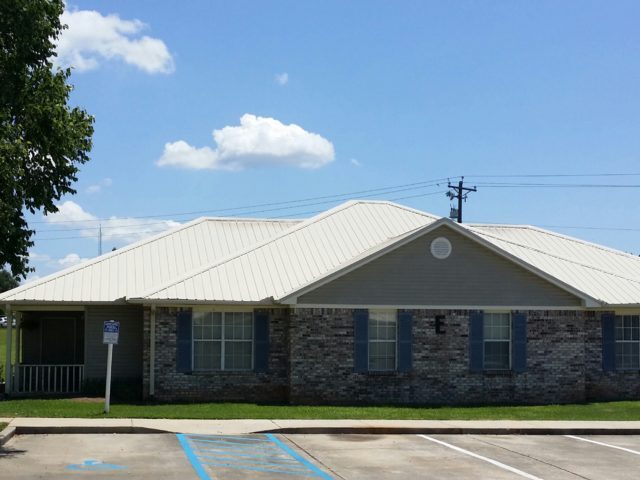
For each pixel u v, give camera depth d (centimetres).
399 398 2561
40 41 1677
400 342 2572
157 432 1869
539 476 1467
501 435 1994
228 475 1395
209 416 2114
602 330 2805
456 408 2448
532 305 2666
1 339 5619
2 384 2880
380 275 2572
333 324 2531
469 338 2614
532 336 2661
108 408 2112
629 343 2842
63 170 1728
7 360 2609
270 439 1822
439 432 1989
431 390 2581
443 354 2595
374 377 2545
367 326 2550
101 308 2709
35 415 2045
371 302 2558
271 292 2561
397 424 2025
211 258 2912
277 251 2773
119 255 2861
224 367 2542
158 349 2495
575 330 2691
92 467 1438
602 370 2795
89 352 2689
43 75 1688
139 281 2733
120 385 2608
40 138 1667
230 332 2550
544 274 2662
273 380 2555
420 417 2217
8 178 1536
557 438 1967
